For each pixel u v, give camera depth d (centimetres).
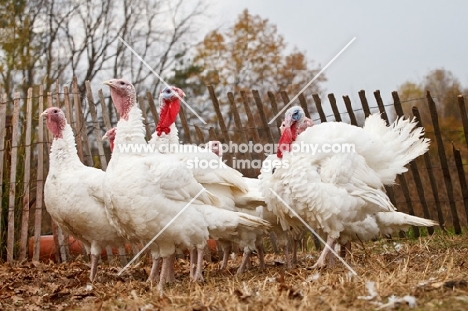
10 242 1052
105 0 2420
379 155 787
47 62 2305
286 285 590
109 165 743
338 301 525
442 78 2209
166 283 741
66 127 848
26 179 1055
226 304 542
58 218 840
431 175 1116
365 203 767
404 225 845
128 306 589
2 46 1933
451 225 1238
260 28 2159
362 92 1088
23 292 752
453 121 2034
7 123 1189
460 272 636
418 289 538
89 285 755
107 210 761
